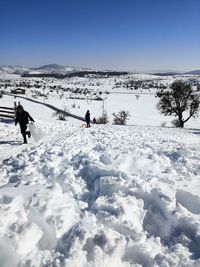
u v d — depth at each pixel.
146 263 4.07
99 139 14.47
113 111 92.12
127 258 4.17
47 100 115.25
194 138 23.69
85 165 7.30
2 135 17.00
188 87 52.91
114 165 7.28
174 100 53.72
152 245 4.32
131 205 5.11
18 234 4.28
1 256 4.00
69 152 9.46
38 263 3.97
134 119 79.88
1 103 81.75
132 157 8.05
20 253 4.09
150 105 117.25
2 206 4.87
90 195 5.82
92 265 3.95
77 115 74.25
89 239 4.27
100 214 4.88
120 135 17.41
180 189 5.57
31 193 5.46
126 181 5.79
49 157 8.91
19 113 14.77
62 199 5.32
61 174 6.77
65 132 19.44
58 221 4.58
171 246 4.35
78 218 4.86
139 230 4.60
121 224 4.59
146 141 14.28
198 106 53.44
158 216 4.88
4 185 6.62
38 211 4.80
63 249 4.18
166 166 7.62
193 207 5.22
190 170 7.43
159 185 5.71
